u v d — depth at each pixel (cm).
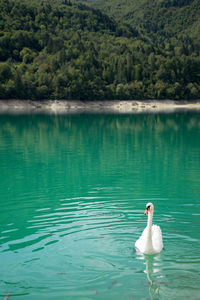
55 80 15575
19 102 14512
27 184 2138
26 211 1575
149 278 956
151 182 2114
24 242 1200
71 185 2078
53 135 5047
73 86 15625
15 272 998
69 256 1091
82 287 918
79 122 7544
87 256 1088
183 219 1405
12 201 1762
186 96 17650
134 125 6769
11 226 1371
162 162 2812
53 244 1180
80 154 3294
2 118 8644
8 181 2234
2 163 2872
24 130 5794
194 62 19400
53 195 1856
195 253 1097
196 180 2150
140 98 16988
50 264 1043
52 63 17600
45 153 3381
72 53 19825
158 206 1594
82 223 1376
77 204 1661
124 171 2473
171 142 4162
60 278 965
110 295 880
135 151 3453
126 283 935
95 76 17150
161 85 17288
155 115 10062
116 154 3272
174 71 18525
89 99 16175
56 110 13600
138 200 1708
